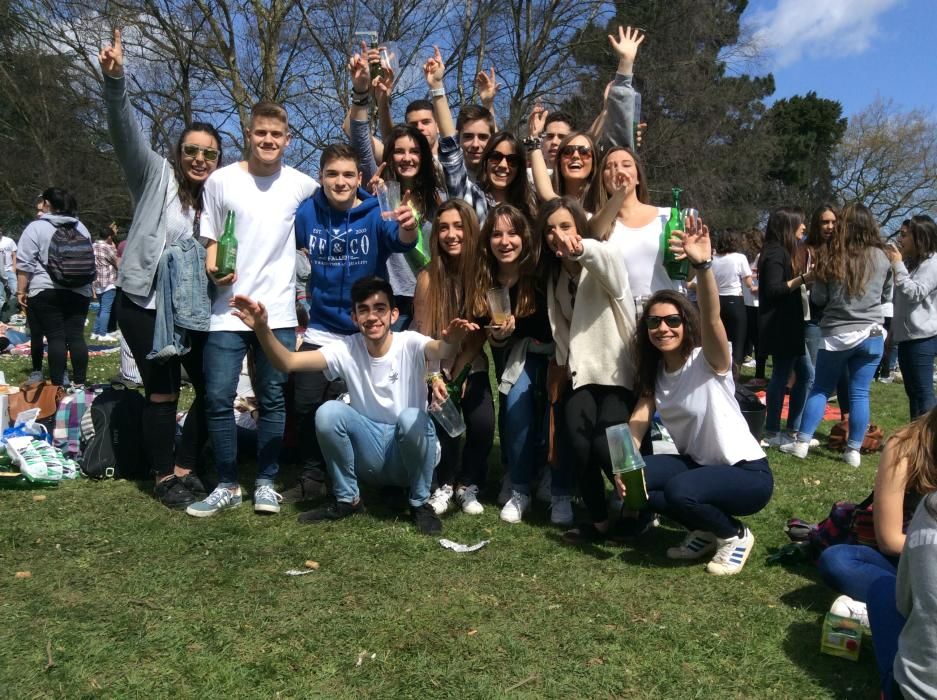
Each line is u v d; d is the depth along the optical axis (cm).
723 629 286
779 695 245
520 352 412
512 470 411
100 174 2198
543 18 1795
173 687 240
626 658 263
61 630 271
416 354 386
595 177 415
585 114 1959
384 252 413
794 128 3916
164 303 386
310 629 277
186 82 1560
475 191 452
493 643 270
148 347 402
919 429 251
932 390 550
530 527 393
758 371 895
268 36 1480
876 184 3744
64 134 1988
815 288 561
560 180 446
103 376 824
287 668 252
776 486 489
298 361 377
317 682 245
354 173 399
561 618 291
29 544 347
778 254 579
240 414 516
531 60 1805
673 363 353
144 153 395
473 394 416
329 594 305
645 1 1959
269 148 393
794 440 582
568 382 389
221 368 393
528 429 407
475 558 347
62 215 680
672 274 385
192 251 391
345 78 1614
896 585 218
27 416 485
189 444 421
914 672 205
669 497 334
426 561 341
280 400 407
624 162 401
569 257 348
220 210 395
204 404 426
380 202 405
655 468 353
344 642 269
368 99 488
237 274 393
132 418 453
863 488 490
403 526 385
